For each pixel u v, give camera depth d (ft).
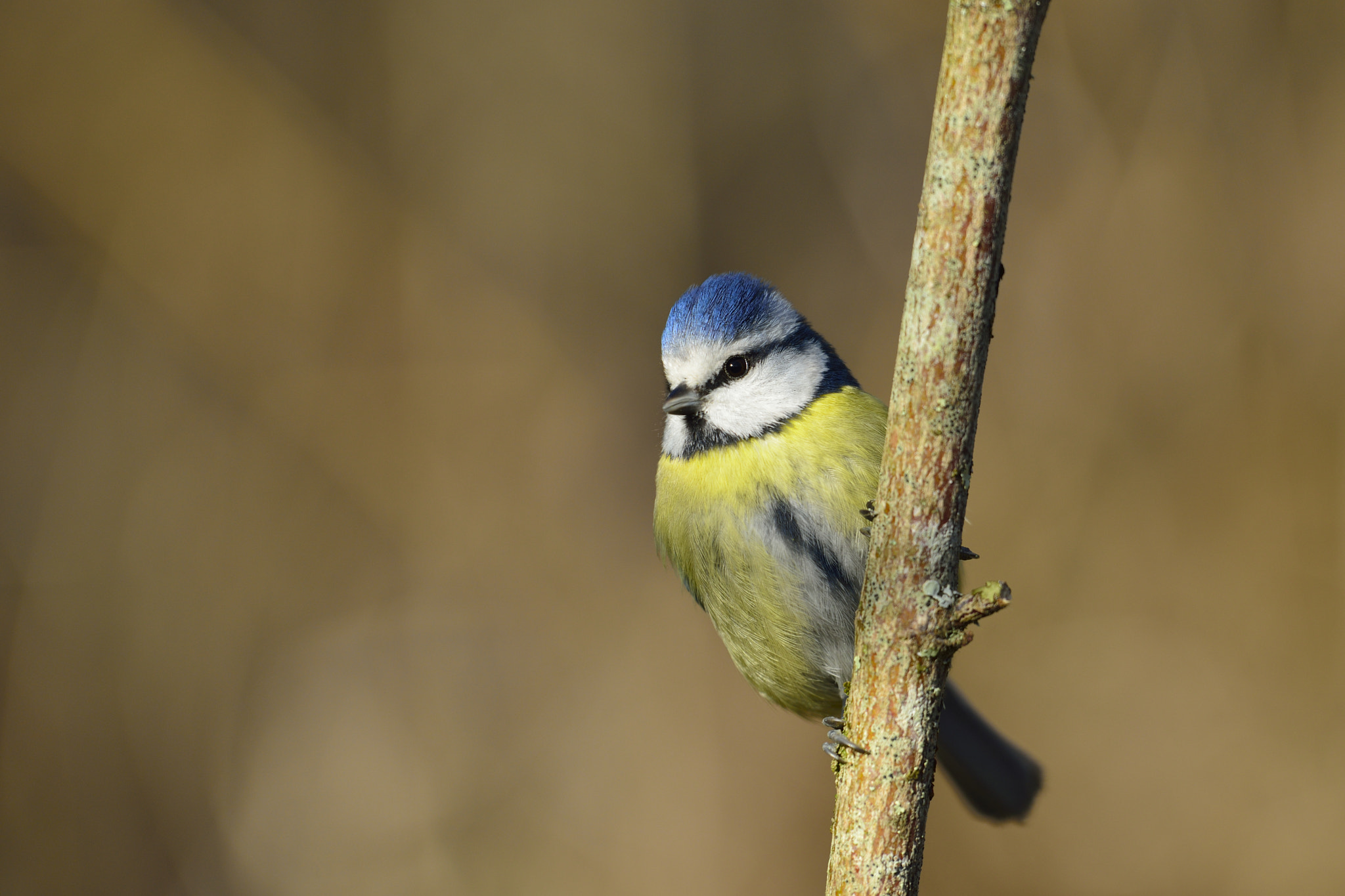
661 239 43.73
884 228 42.63
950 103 11.69
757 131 44.52
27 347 37.70
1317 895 30.66
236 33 39.81
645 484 40.52
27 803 34.19
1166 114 37.40
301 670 36.91
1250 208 36.58
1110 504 35.42
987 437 36.58
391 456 39.17
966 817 32.48
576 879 33.12
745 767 33.42
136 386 38.34
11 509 36.81
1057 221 37.96
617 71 43.52
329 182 40.32
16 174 37.76
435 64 41.93
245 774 35.68
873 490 19.07
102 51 38.11
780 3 46.14
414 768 35.27
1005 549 35.22
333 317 39.73
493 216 42.14
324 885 34.17
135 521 37.50
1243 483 34.86
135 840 34.63
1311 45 36.29
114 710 35.76
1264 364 35.60
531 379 40.78
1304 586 33.76
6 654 35.73
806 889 31.99
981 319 12.05
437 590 37.88
